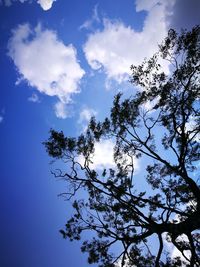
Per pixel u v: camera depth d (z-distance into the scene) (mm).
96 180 12680
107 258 12203
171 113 12914
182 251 10273
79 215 13047
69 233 13039
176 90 12844
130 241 11492
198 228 9891
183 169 11383
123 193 11742
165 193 12727
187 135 11820
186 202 12234
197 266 9547
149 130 13219
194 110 12477
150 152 12539
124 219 12992
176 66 12562
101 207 13680
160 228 10586
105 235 12258
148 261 11562
